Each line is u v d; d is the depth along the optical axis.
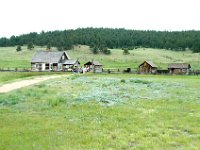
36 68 133.62
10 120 18.23
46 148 12.89
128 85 42.44
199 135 15.36
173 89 38.00
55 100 25.73
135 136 14.87
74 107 23.25
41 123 17.55
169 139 14.41
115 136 14.96
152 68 132.12
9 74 77.44
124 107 23.50
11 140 13.92
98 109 22.44
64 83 44.84
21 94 30.28
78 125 17.17
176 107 23.91
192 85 44.78
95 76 69.75
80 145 13.45
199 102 26.86
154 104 25.30
